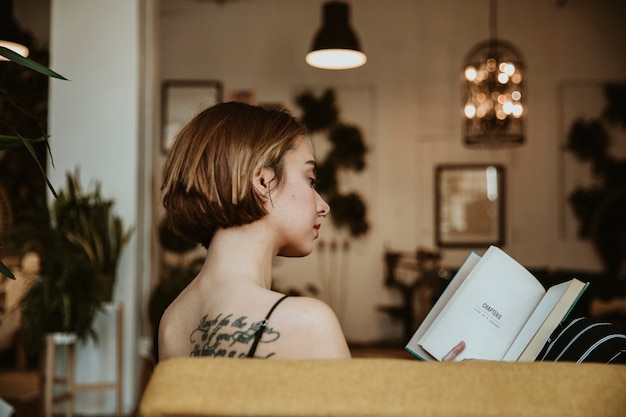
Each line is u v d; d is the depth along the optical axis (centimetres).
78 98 583
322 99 1048
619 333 139
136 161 580
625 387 85
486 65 744
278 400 84
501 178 1037
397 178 1048
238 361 89
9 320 651
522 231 1035
